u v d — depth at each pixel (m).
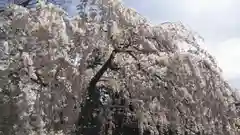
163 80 8.89
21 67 7.95
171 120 9.16
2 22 8.54
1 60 8.34
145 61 8.98
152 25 9.15
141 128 8.82
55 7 8.29
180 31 9.61
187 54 8.85
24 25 8.09
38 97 7.96
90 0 8.76
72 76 8.15
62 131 8.16
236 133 10.22
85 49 8.37
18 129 7.87
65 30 8.11
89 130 8.63
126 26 8.69
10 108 7.95
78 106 8.20
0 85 8.01
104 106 8.86
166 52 9.04
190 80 8.95
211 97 9.26
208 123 9.50
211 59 9.77
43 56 8.06
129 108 9.04
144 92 8.91
